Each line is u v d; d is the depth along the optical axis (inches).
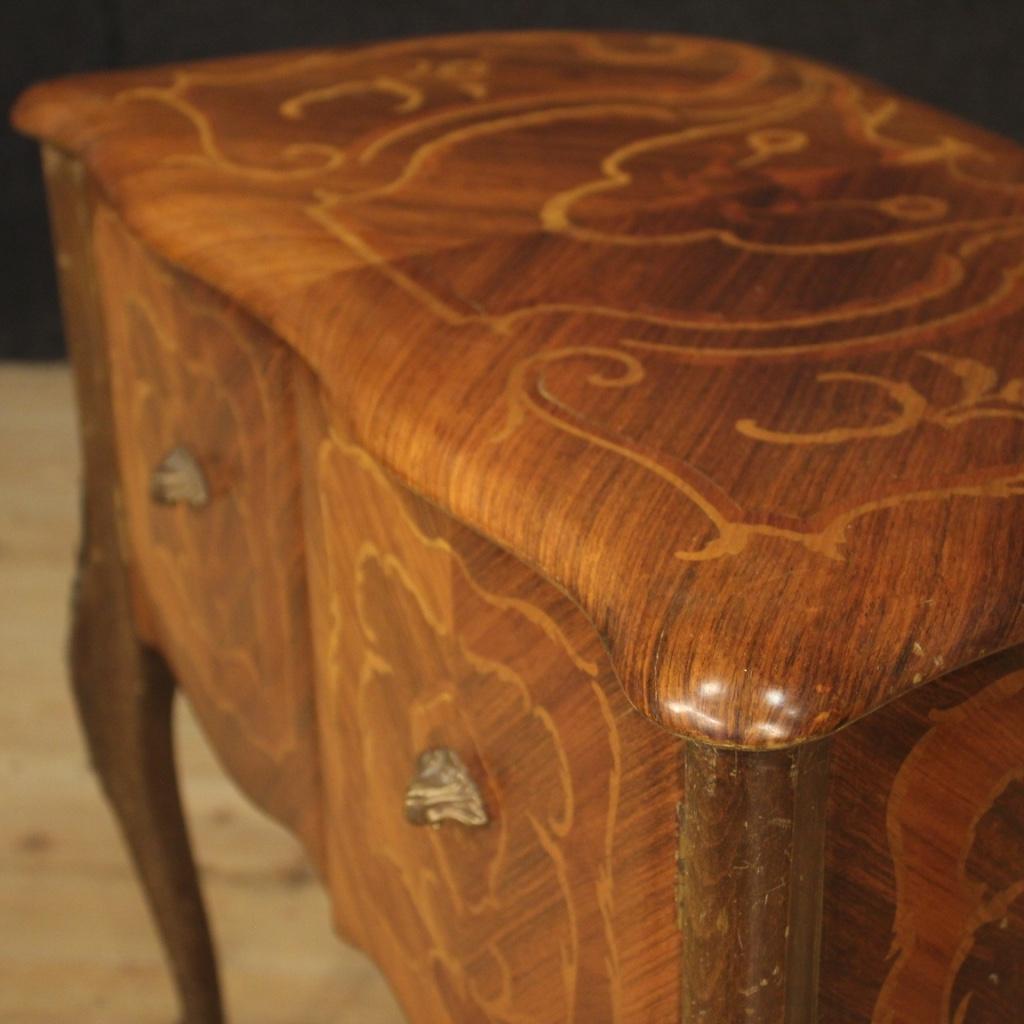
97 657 49.4
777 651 20.1
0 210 102.6
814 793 21.7
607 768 24.0
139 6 99.6
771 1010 22.9
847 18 97.0
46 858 64.3
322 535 32.7
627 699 22.9
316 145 39.2
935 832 23.7
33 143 100.7
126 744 49.5
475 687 27.3
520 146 39.4
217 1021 54.4
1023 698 23.6
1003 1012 26.2
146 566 44.3
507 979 28.8
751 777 21.1
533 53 48.6
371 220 34.2
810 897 22.6
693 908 22.4
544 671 25.1
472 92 44.1
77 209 42.1
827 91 44.3
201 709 42.9
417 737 30.1
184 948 52.6
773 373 26.7
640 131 40.7
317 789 37.6
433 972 32.2
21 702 73.6
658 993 24.2
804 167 37.8
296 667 36.4
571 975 26.5
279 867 64.1
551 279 31.0
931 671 20.5
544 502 23.3
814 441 24.4
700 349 27.7
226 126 40.7
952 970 25.1
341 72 46.2
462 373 27.0
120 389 42.4
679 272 31.3
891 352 27.4
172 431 39.3
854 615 20.5
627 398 25.9
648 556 21.8
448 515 26.5
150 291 38.1
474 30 98.5
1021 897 25.2
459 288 30.6
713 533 22.1
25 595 81.8
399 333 28.7
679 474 23.5
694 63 47.5
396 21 98.8
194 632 41.6
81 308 43.6
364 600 31.2
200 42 100.4
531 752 26.0
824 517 22.4
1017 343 27.7
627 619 21.1
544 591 24.6
